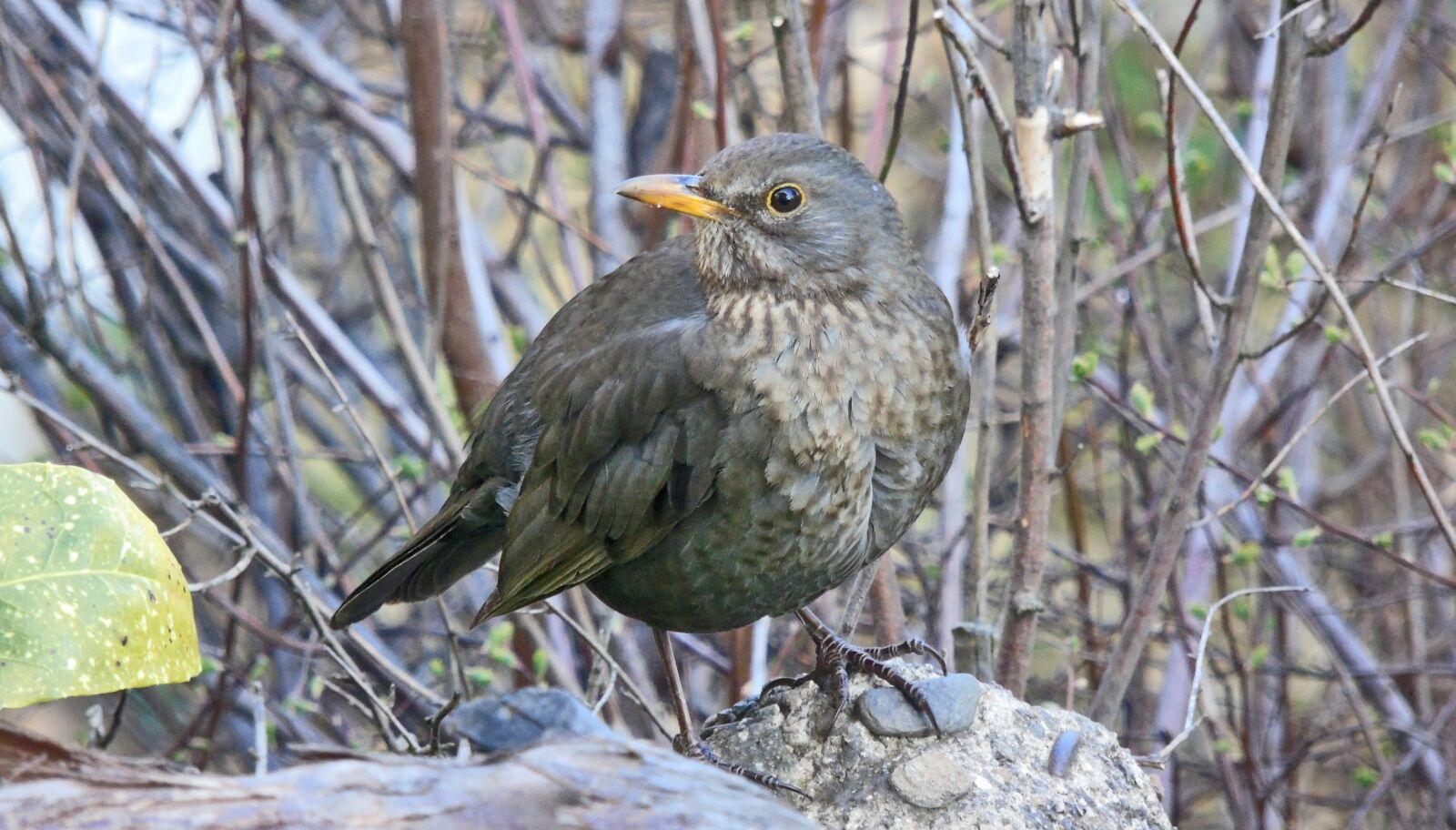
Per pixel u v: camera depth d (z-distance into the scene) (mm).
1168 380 11836
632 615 8539
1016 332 12578
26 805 4926
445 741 9281
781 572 7879
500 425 8641
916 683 7492
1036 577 9000
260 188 13539
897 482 7859
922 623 11852
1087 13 9102
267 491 12609
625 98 14781
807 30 11258
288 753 10531
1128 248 12953
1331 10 8688
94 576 6141
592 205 12203
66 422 9484
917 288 7906
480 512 8883
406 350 10242
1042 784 7223
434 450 11156
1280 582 11883
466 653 12836
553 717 9000
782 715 7652
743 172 7703
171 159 11531
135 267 12430
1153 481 13328
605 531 8055
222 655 11125
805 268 7688
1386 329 13445
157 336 12180
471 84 16734
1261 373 12891
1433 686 13227
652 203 7793
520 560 8320
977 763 7277
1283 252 13055
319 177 14141
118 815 4930
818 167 7719
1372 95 12812
